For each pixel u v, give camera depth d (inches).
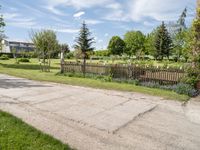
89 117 238.7
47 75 645.9
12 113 241.9
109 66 580.1
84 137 183.0
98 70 608.1
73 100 317.7
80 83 477.1
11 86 425.7
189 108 293.3
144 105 299.1
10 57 2391.7
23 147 152.3
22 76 586.2
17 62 1359.5
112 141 177.5
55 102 303.0
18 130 181.2
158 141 181.3
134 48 3257.9
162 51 2364.7
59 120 224.7
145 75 504.7
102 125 214.5
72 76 627.2
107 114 252.1
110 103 305.3
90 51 2112.5
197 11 424.8
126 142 176.7
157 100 331.6
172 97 351.3
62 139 176.1
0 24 1170.6
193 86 412.8
